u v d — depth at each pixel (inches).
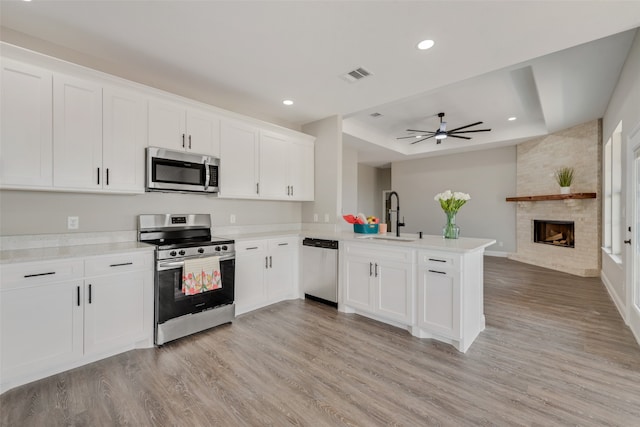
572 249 217.8
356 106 146.6
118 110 97.9
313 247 145.6
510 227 273.9
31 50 85.9
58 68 85.4
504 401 70.9
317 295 143.8
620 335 107.4
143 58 102.4
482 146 271.9
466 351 95.9
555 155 231.1
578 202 212.5
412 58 100.9
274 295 141.3
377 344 101.0
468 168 299.1
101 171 94.0
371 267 121.0
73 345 82.4
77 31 86.9
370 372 83.6
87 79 91.2
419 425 63.0
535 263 239.8
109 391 74.1
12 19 81.0
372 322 120.6
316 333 109.7
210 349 96.7
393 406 69.2
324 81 119.2
